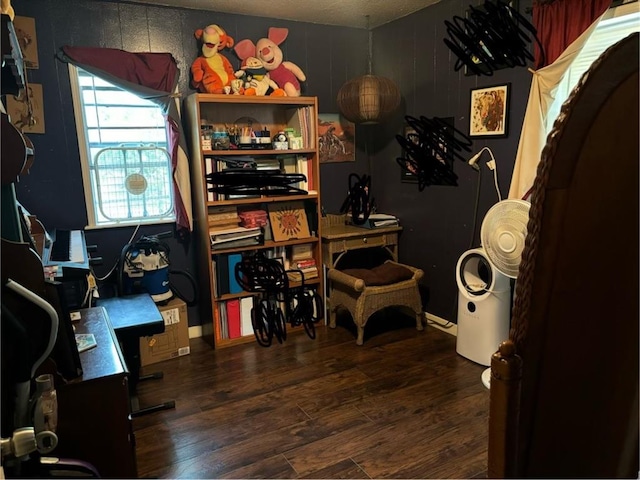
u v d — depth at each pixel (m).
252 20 3.42
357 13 3.41
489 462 0.83
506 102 2.81
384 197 3.93
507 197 2.89
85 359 1.60
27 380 1.04
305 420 2.36
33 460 1.11
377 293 3.23
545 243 0.72
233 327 3.34
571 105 0.66
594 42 2.44
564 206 0.71
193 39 3.25
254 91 3.26
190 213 3.30
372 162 4.01
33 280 1.31
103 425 1.52
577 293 0.74
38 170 2.93
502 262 2.46
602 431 0.78
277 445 2.16
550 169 0.69
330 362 3.00
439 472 1.96
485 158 3.00
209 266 3.19
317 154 3.44
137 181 3.17
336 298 3.49
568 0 2.36
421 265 3.63
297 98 3.33
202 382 2.78
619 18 2.29
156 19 3.12
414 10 3.37
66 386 1.45
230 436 2.24
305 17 3.49
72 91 2.95
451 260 3.37
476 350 2.91
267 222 3.45
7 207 1.36
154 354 3.06
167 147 3.30
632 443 0.78
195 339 3.48
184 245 3.44
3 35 1.22
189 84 3.27
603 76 0.65
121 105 3.15
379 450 2.11
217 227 3.26
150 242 3.05
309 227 3.61
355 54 3.85
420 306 3.43
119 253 3.23
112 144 3.16
